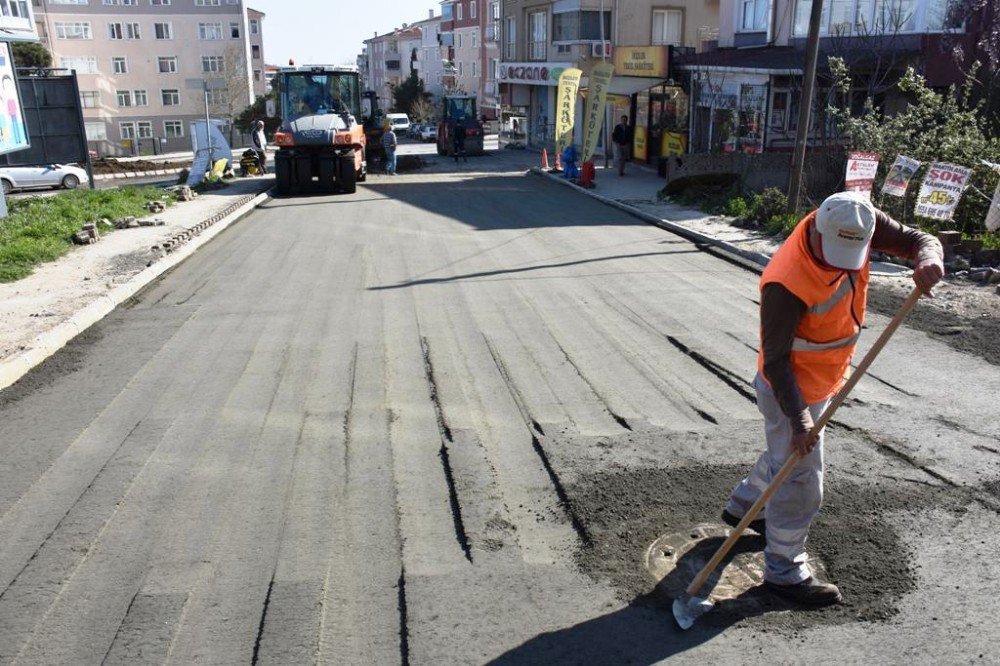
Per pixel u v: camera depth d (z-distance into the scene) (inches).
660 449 204.8
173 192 735.1
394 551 161.3
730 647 133.1
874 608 141.7
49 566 156.9
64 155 911.7
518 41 1497.3
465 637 136.3
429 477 192.5
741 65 785.6
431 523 171.8
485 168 1130.7
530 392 246.4
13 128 624.1
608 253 461.1
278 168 792.9
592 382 254.4
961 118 475.8
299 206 709.9
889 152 487.8
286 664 129.8
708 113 882.1
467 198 748.6
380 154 1127.6
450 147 1368.1
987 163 424.8
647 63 959.0
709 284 382.0
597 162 1116.5
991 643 132.4
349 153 800.9
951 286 363.6
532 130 1539.1
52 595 147.8
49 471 197.2
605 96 796.0
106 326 327.3
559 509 177.0
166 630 138.0
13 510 178.5
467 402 238.8
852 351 137.6
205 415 230.8
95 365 277.7
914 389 243.0
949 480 186.1
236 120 2313.0
